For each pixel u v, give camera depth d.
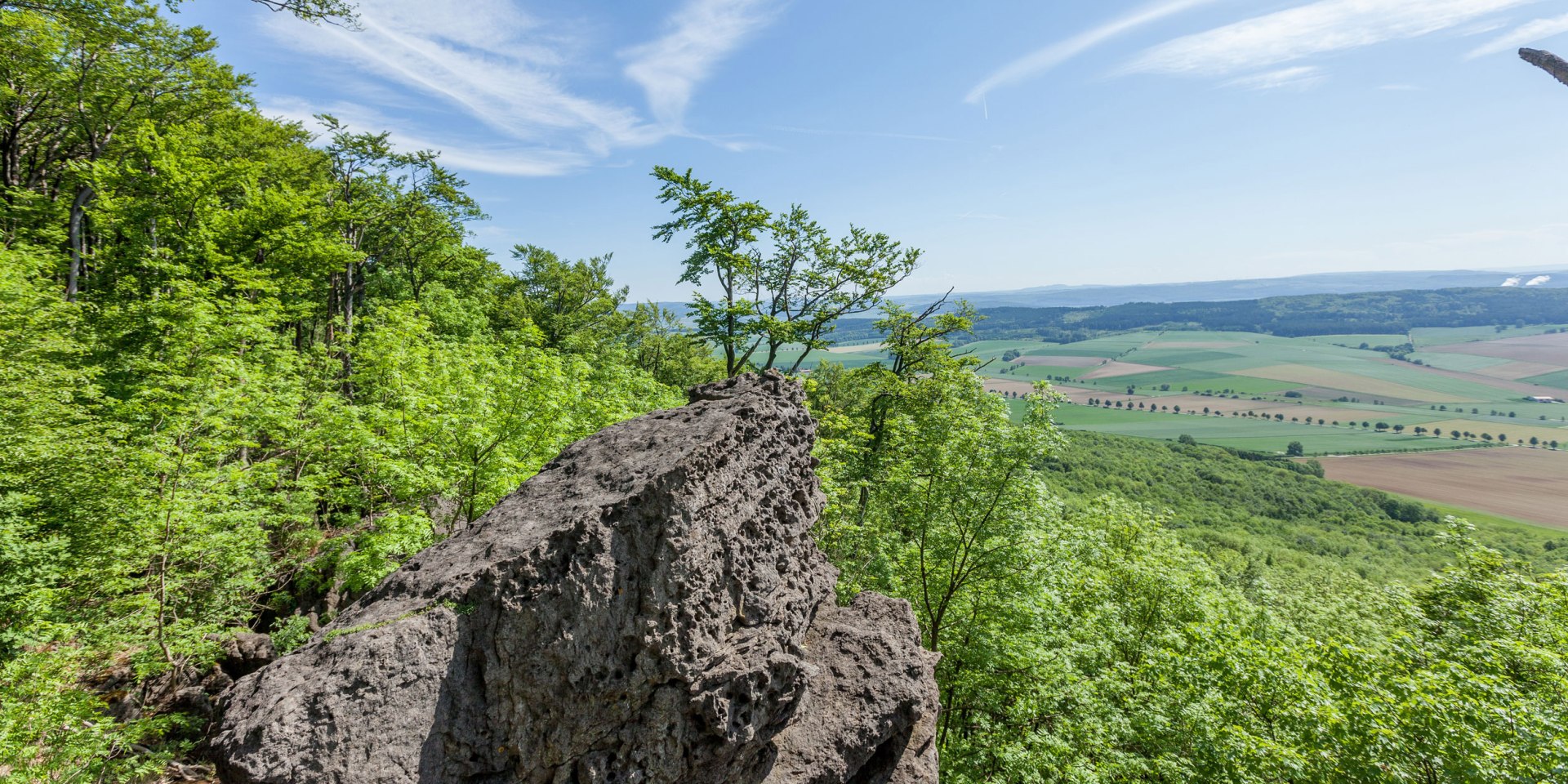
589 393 22.06
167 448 11.81
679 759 7.16
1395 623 20.39
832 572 10.76
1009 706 19.06
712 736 7.33
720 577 8.02
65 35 21.92
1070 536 20.31
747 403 9.56
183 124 25.81
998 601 18.98
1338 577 35.22
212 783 10.71
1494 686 12.27
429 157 29.41
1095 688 17.73
